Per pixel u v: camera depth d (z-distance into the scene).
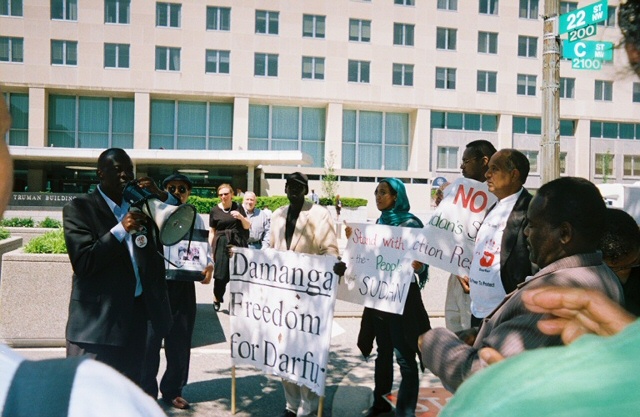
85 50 38.12
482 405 0.62
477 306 3.22
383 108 42.03
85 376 0.69
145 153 34.00
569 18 6.03
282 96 39.97
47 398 0.66
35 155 33.84
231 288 4.42
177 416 4.27
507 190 3.19
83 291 3.25
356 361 5.89
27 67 37.72
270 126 41.22
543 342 1.43
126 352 3.43
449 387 1.56
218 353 6.09
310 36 40.34
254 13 39.41
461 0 41.94
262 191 38.19
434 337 1.69
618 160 45.50
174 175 5.55
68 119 39.53
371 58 40.94
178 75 38.97
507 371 0.64
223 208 7.55
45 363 0.71
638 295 2.57
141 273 3.36
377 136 42.75
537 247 1.73
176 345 4.45
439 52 41.78
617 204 17.84
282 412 4.37
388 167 42.91
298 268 4.12
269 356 4.20
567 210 1.66
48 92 38.84
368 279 4.34
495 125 43.53
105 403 0.67
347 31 40.56
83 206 3.29
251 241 7.95
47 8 37.69
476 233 3.92
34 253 6.21
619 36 0.91
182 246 4.48
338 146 40.88
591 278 1.55
